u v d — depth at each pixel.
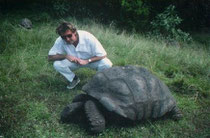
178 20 8.72
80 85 5.52
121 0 8.76
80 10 8.84
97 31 7.85
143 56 6.86
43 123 4.47
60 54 5.15
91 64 5.29
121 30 8.77
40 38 7.06
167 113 4.80
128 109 4.23
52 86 5.43
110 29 8.45
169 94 4.69
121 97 4.28
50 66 6.11
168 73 6.34
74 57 5.07
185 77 6.29
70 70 5.27
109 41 7.35
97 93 4.29
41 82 5.53
